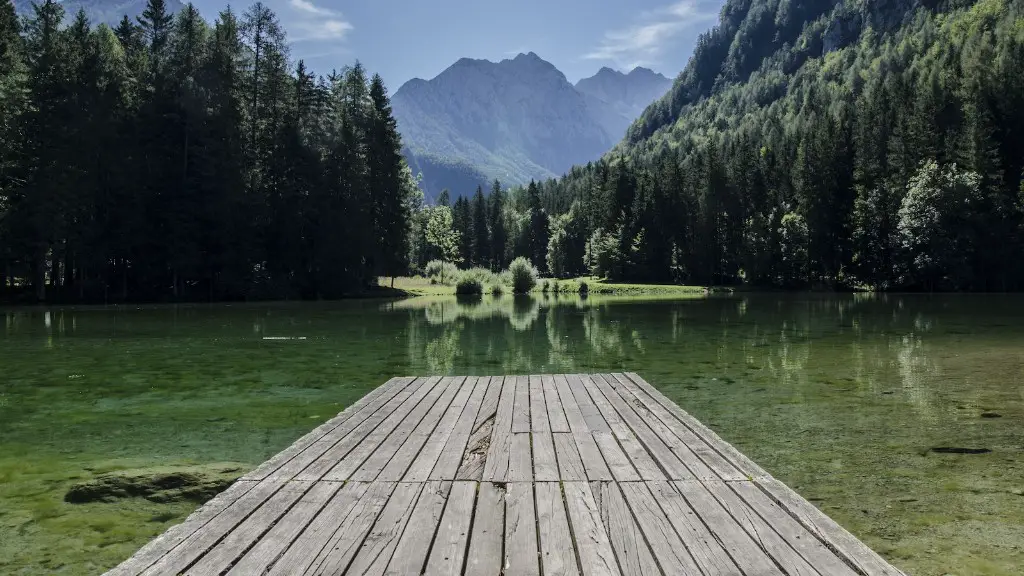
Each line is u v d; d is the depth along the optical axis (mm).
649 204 78125
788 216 67062
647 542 3248
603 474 4512
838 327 22891
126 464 6906
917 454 7012
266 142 45156
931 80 72562
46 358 15164
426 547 3186
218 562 3004
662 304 41031
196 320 26734
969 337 18828
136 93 40969
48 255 36531
